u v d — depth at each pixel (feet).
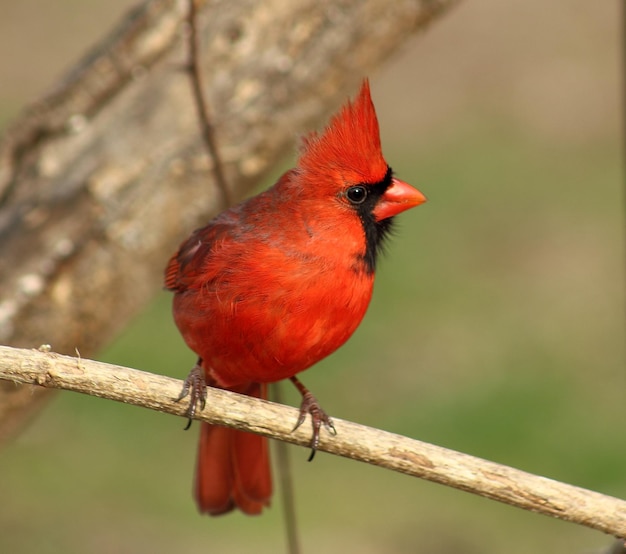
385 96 62.23
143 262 24.80
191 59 23.38
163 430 39.81
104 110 24.95
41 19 67.00
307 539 34.78
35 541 33.94
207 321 19.51
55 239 24.20
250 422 17.66
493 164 56.18
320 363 43.24
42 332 24.13
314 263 19.10
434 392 41.19
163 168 24.71
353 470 38.45
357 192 19.38
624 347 43.55
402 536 35.04
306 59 25.13
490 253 50.06
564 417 39.83
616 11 69.41
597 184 54.44
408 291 47.47
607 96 61.46
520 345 43.75
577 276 48.21
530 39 67.10
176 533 34.83
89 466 37.68
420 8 25.32
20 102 57.72
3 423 24.57
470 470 16.92
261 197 20.07
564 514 16.63
